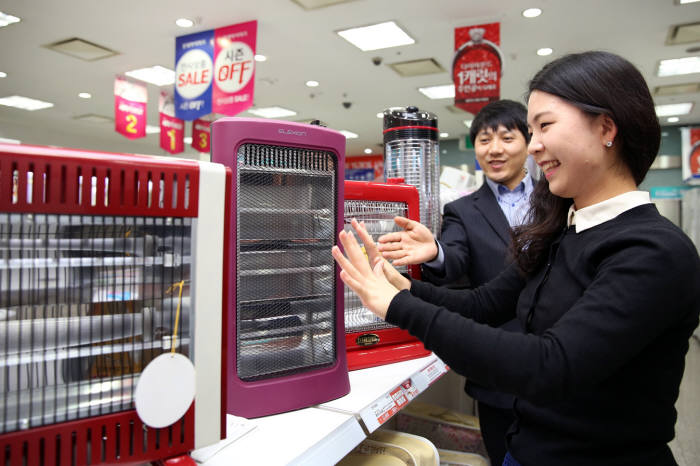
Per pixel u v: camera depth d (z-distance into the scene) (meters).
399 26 5.52
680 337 0.81
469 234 1.86
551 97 0.86
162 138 7.40
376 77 7.38
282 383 1.05
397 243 1.46
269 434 0.93
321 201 1.15
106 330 0.69
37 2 4.91
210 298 0.76
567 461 0.88
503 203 2.00
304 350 1.11
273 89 7.99
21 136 10.70
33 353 0.64
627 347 0.72
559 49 6.27
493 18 5.31
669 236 0.76
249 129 1.02
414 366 1.41
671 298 0.73
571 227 0.98
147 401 0.68
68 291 0.67
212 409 0.77
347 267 0.90
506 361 0.74
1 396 0.62
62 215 0.64
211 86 5.28
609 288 0.75
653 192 11.16
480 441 1.93
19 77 7.33
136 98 7.27
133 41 5.92
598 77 0.82
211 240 0.75
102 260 0.69
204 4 4.91
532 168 2.09
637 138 0.84
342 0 4.84
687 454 2.91
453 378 2.50
